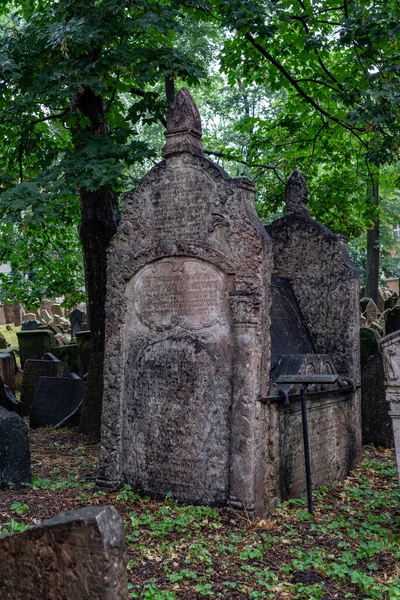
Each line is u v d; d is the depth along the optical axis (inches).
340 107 504.7
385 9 385.4
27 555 123.6
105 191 366.9
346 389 317.7
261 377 247.8
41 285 597.3
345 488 295.9
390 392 229.6
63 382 456.4
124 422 273.9
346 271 333.7
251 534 223.9
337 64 462.6
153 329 269.6
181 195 264.4
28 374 509.0
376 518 242.7
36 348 657.6
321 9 425.1
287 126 521.3
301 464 275.3
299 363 275.9
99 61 350.9
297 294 345.4
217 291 255.3
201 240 258.4
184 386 259.3
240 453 243.3
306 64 465.1
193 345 258.5
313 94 493.0
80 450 366.9
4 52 345.1
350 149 536.4
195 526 226.2
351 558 199.3
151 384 267.1
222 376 251.9
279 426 257.6
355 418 337.1
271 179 570.6
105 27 345.7
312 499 271.7
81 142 370.0
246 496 240.8
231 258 251.1
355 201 553.3
